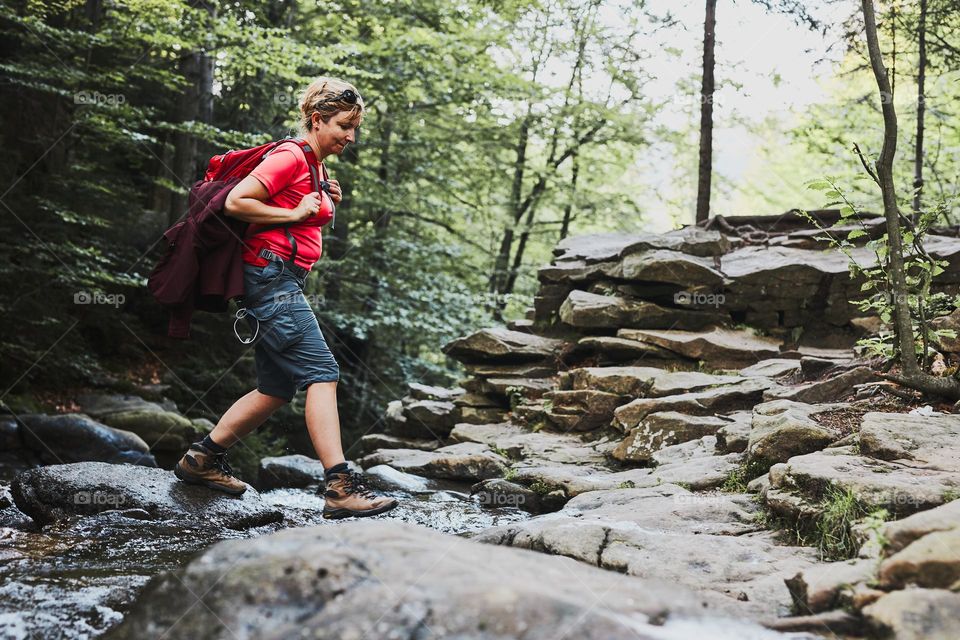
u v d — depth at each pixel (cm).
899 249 468
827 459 356
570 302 746
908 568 219
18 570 284
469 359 783
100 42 1084
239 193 334
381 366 1683
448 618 175
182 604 194
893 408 461
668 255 730
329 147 364
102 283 1226
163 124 1123
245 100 1437
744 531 341
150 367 1288
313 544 206
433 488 546
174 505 371
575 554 297
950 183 1177
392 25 1389
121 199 1274
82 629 229
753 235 821
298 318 346
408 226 1711
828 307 698
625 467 541
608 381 635
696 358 677
